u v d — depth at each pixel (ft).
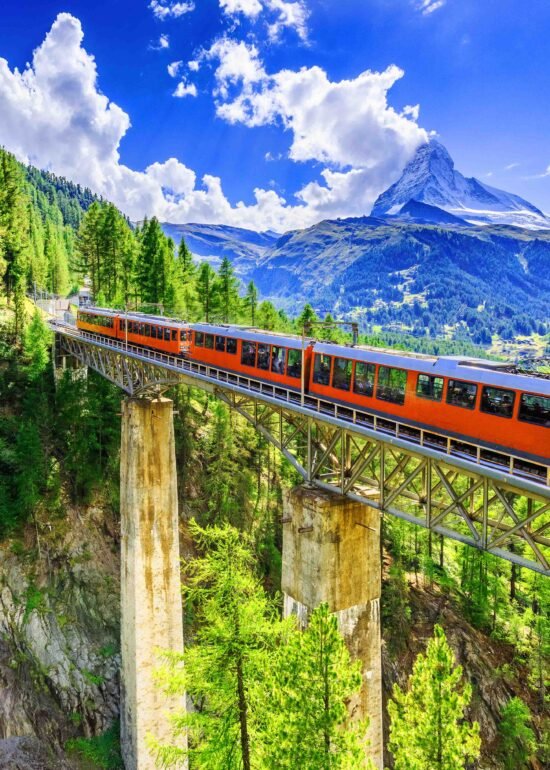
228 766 46.98
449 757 47.57
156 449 123.54
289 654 46.32
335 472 87.61
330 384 85.15
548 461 56.34
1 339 185.78
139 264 229.66
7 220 222.48
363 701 80.94
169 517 125.18
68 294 362.53
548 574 53.62
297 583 81.97
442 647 50.14
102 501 156.25
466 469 62.39
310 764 41.86
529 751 128.57
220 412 180.55
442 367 68.64
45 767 112.88
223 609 47.83
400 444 67.77
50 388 171.73
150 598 122.01
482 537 60.44
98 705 125.80
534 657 140.97
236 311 214.28
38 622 127.54
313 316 219.61
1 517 132.26
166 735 119.44
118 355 151.02
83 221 277.03
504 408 60.85
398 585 152.76
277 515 175.63
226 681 47.24
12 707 115.55
